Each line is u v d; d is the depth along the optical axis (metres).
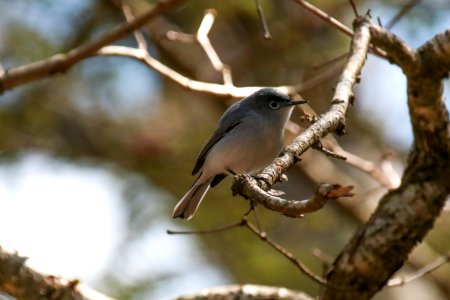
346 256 7.23
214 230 6.50
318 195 4.71
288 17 13.20
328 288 7.30
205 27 10.38
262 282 12.59
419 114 7.35
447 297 13.06
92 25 13.87
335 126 6.32
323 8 12.57
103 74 14.30
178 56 14.27
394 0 12.44
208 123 14.50
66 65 9.45
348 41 12.77
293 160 5.98
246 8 12.58
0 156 13.80
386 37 7.33
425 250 13.00
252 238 12.70
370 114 14.80
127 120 14.77
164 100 15.03
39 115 14.17
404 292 14.08
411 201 7.19
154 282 12.66
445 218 13.15
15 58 13.28
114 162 14.37
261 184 5.70
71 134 14.50
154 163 14.15
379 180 10.20
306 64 13.28
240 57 14.44
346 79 6.84
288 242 13.02
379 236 7.12
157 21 13.92
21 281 8.05
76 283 8.08
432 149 7.30
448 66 7.24
